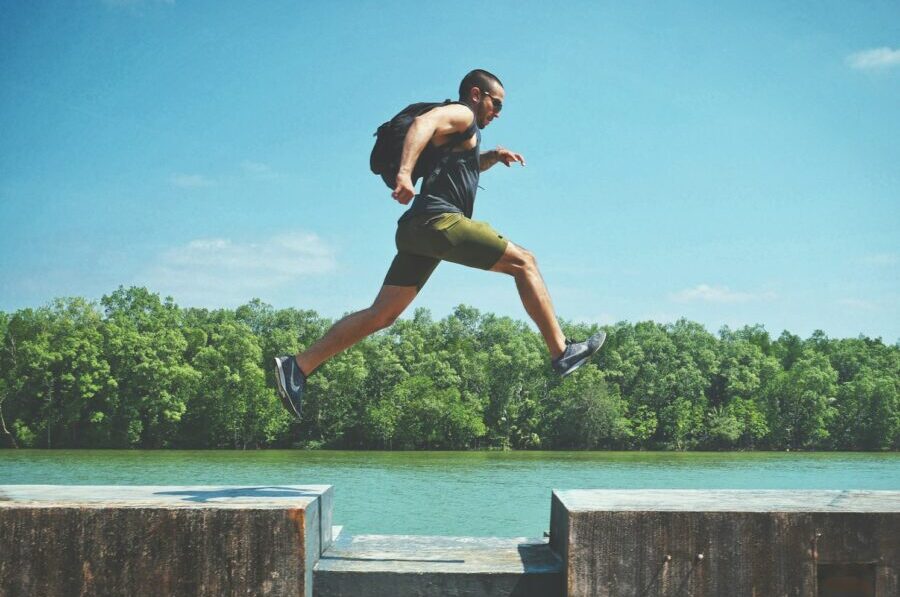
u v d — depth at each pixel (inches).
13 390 3762.3
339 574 154.4
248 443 4114.2
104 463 2785.4
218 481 2057.1
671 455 3853.3
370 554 166.6
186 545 144.9
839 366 5467.5
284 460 3085.6
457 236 164.6
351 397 4190.5
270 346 4407.0
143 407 3900.1
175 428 3961.6
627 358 4785.9
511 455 3663.9
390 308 174.6
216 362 4077.3
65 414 3769.7
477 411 4254.4
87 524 145.6
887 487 2177.7
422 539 183.5
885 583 148.1
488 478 2244.1
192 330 4293.8
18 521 146.1
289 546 144.4
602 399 4276.6
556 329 174.2
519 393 4463.6
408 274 174.7
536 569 155.4
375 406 4168.3
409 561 161.3
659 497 166.1
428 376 4345.5
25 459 2967.5
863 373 5128.0
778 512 147.9
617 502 157.4
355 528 1199.6
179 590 144.2
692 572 146.1
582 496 167.2
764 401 4714.6
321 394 4121.6
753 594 146.3
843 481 2354.8
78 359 3796.8
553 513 172.4
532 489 1888.5
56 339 3892.7
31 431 3782.0
